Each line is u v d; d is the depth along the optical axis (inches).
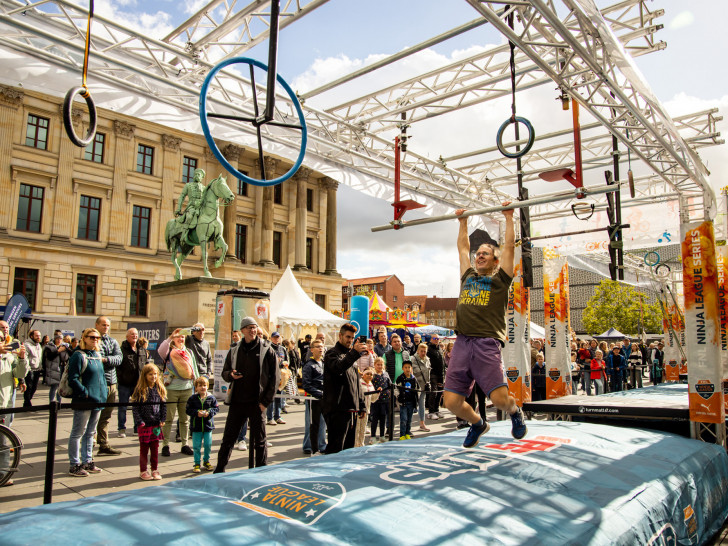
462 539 99.0
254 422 239.0
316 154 401.4
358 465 149.8
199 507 108.7
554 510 120.0
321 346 316.5
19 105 1205.7
